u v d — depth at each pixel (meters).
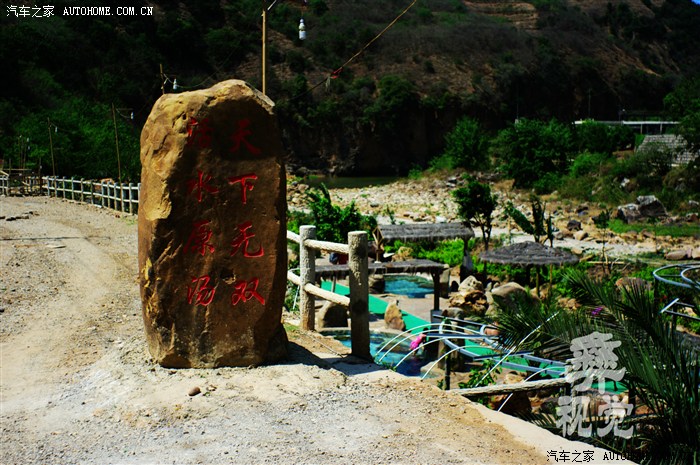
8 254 11.99
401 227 16.34
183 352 5.34
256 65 69.31
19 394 5.32
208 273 5.29
